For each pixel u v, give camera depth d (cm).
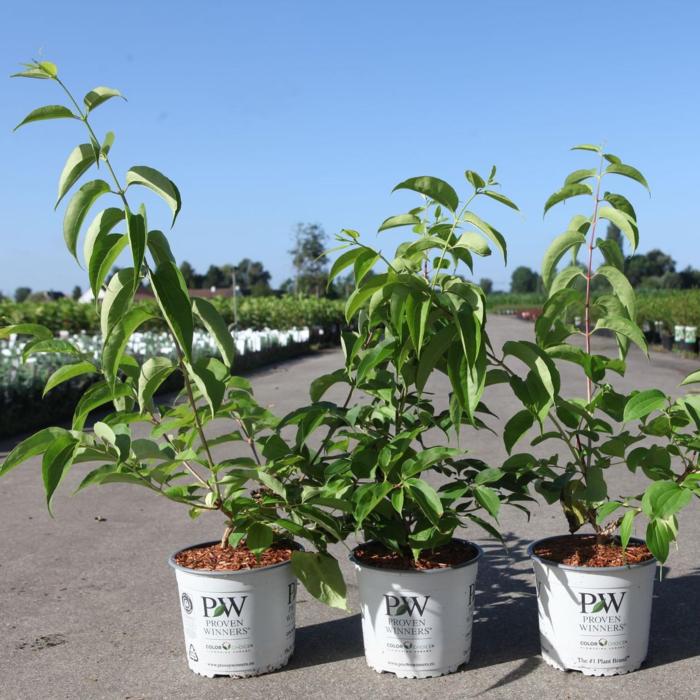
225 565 343
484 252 333
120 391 343
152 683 339
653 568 338
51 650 380
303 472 365
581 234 363
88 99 288
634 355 2362
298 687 328
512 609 418
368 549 365
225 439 360
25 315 2573
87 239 299
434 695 317
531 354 323
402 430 381
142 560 526
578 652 331
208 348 1814
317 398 381
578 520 361
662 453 351
